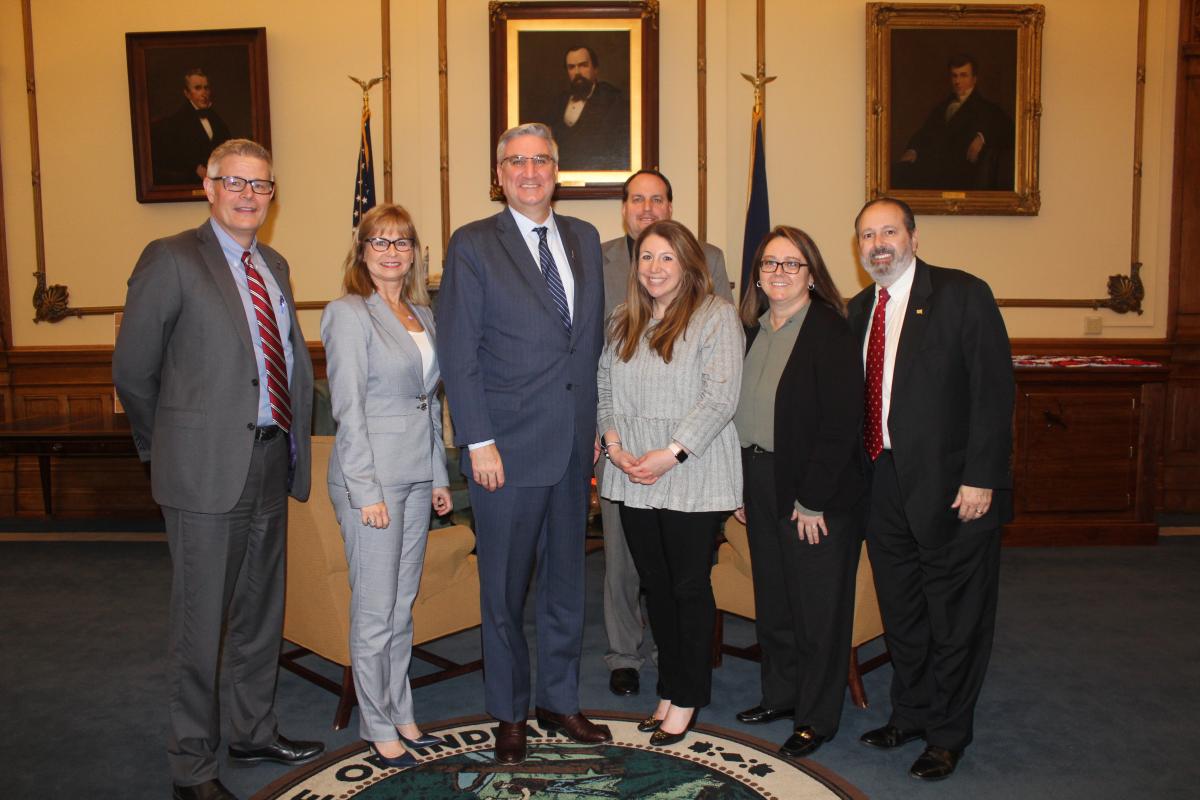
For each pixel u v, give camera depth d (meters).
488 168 5.84
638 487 2.58
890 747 2.71
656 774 2.54
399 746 2.60
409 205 5.95
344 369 2.42
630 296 2.66
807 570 2.61
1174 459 6.23
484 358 2.51
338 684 3.07
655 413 2.57
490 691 2.60
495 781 2.50
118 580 4.68
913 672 2.73
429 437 2.62
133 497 6.25
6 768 2.63
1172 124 6.09
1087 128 6.06
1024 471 5.22
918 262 2.58
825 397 2.52
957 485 2.49
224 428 2.30
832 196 6.02
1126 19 6.02
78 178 6.13
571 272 2.57
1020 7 5.88
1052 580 4.55
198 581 2.32
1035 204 5.97
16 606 4.24
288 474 2.58
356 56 5.95
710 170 5.80
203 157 5.98
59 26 6.06
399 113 5.92
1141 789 2.48
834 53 5.97
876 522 2.67
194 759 2.35
